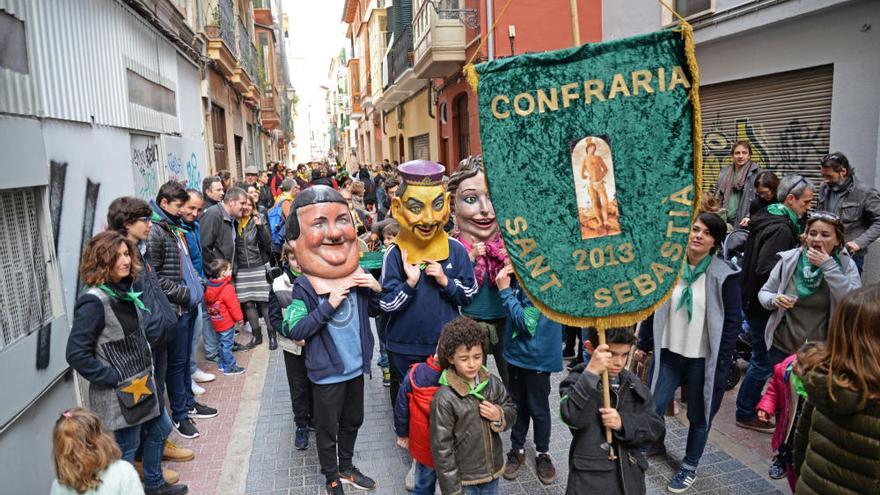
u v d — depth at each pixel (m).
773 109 8.10
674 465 4.26
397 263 4.16
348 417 4.09
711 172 9.38
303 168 18.39
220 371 6.56
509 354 4.12
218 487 4.21
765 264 4.78
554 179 2.77
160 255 4.88
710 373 3.80
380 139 33.53
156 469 3.96
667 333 3.99
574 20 2.72
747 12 7.93
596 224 2.79
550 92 2.73
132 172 6.71
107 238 3.49
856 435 2.19
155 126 8.03
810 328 4.24
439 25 13.07
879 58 6.52
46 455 3.90
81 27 5.29
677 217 2.76
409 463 4.48
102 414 3.49
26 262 3.92
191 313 5.58
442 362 3.11
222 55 13.38
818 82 7.39
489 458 3.15
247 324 8.55
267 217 8.38
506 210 2.79
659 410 4.05
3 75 3.69
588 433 2.99
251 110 23.12
